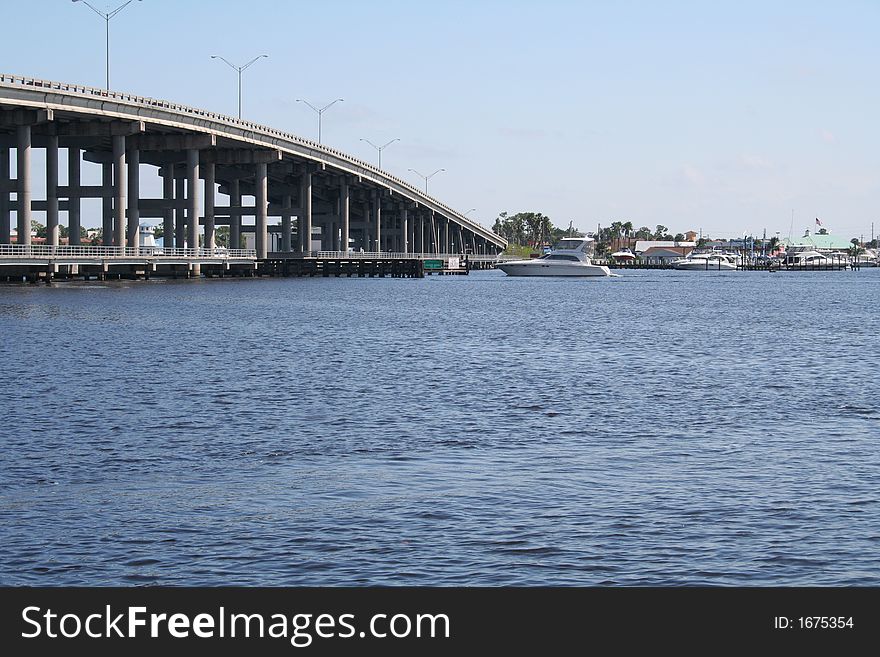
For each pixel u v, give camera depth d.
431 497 26.03
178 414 37.56
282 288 146.38
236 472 28.59
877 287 195.00
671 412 38.97
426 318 91.06
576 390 44.81
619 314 101.50
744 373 52.00
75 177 158.50
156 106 140.88
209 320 82.94
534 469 29.08
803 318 98.31
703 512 24.83
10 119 125.81
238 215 193.12
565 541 22.80
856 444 32.78
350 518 24.28
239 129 163.12
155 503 25.47
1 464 29.23
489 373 50.66
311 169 196.75
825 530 23.50
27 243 127.12
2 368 50.22
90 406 39.16
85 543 22.66
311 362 54.56
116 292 119.94
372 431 34.50
